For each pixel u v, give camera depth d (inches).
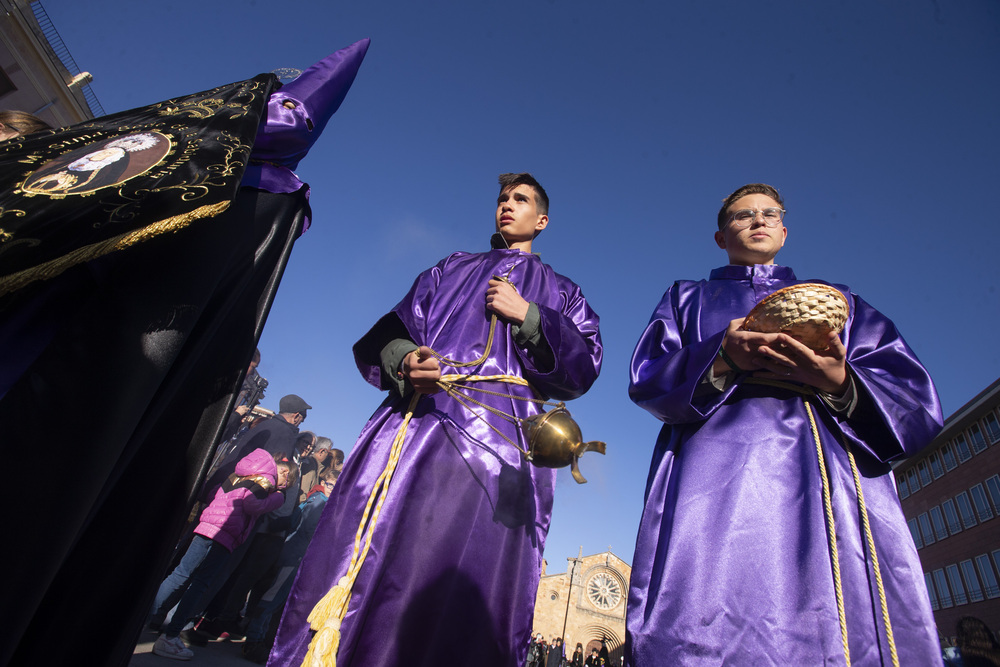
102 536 73.8
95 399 61.8
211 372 87.1
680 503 79.4
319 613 76.4
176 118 86.3
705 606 70.9
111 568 73.2
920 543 1296.8
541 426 83.6
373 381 106.1
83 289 68.9
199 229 79.9
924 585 72.2
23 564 53.9
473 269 118.4
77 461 58.8
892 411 79.6
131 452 72.5
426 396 98.1
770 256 112.5
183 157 75.5
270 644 209.0
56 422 59.0
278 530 224.2
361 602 79.2
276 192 98.3
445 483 89.8
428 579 83.0
